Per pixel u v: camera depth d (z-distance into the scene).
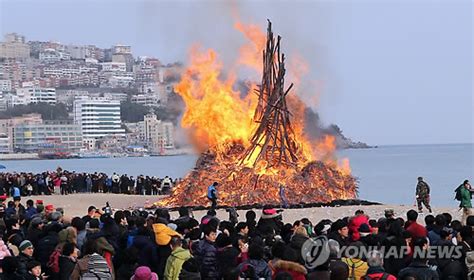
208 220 15.82
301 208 40.09
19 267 12.96
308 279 11.80
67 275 13.58
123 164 191.62
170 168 152.75
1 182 57.09
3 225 18.56
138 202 49.47
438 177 95.06
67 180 61.72
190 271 12.75
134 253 13.20
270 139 42.84
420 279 11.81
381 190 71.31
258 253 12.59
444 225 15.18
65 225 16.83
